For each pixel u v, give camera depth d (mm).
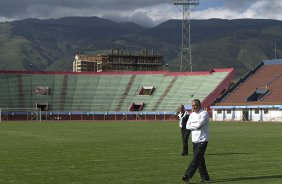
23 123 94938
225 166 21906
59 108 127312
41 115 122375
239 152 28938
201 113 16781
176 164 22812
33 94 130125
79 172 20031
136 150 30719
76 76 140375
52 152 29422
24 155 27453
